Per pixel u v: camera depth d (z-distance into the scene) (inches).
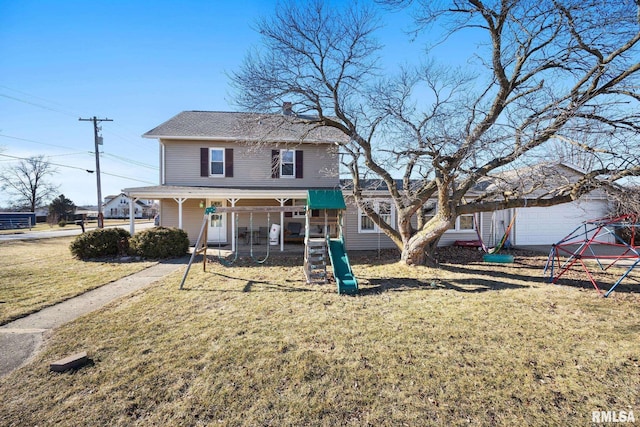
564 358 148.3
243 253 481.4
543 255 471.5
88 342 165.9
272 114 383.6
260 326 188.1
